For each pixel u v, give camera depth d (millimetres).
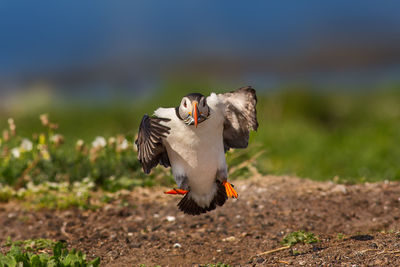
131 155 11727
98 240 8781
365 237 7992
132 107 24859
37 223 9555
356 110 23391
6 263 6359
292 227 8789
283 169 13195
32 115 24188
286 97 23453
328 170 14195
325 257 7078
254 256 7754
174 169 7312
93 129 21859
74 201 10234
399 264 6555
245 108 7176
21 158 11445
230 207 9859
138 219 9594
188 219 9461
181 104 6984
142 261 7891
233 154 12008
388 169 13656
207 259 7867
